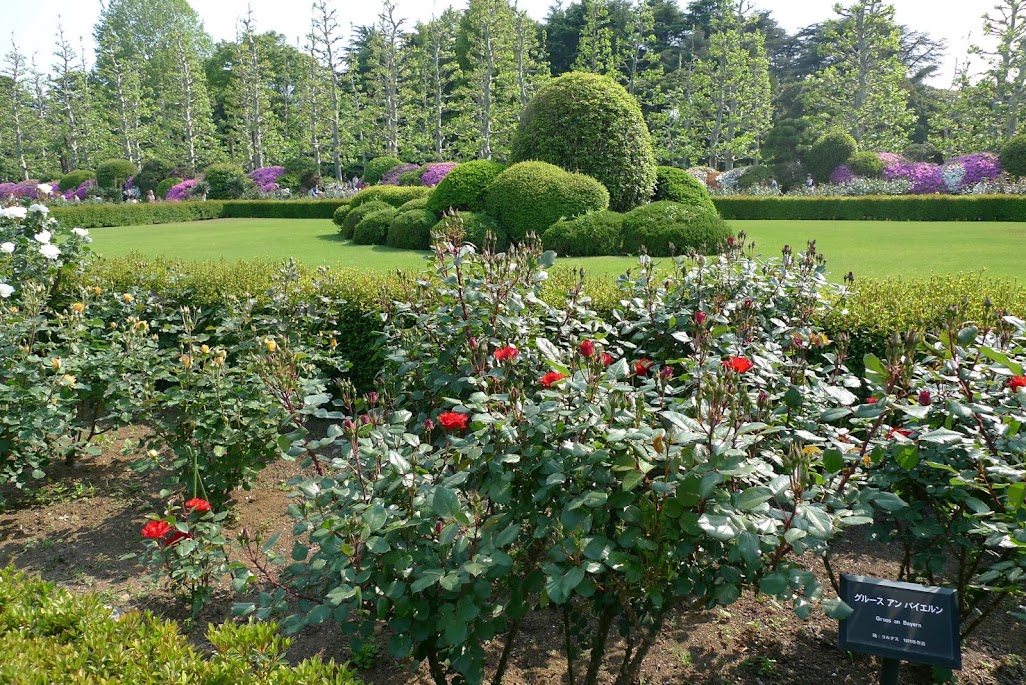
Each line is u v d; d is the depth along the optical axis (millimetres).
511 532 2066
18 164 45594
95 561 3873
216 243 15328
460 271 3830
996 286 5387
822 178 27797
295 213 25953
